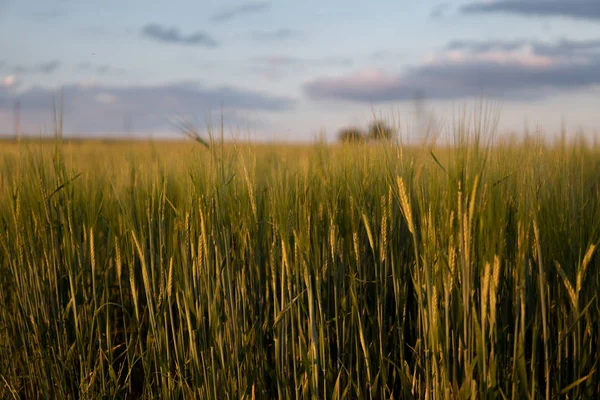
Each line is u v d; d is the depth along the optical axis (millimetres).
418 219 2545
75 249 3000
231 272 2658
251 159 2715
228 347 2600
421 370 2428
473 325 2209
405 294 2604
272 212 2686
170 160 3295
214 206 2637
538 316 2359
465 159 2137
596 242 2209
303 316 2668
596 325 2451
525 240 2139
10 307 3430
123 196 3072
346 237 2770
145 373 2762
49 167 3096
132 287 2828
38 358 2977
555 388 2295
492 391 2119
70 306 3002
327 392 2547
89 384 2773
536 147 2480
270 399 2740
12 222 3176
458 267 2254
